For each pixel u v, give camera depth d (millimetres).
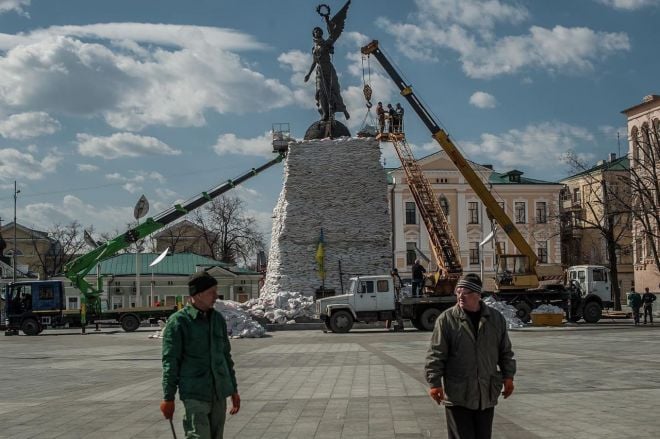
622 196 73750
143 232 53625
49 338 43438
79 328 56125
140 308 50750
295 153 53125
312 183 52719
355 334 38906
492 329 7855
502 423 11969
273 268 52938
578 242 89375
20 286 49844
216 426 7801
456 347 7793
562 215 83688
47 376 21203
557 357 22984
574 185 93438
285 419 12969
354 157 53000
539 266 47906
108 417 13617
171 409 7652
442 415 13039
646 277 73125
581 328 40188
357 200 52562
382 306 40594
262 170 58094
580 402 14039
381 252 52062
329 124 56094
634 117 76125
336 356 25484
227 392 7820
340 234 52000
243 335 38938
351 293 40656
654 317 55969
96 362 25484
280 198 54812
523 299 45375
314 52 57219
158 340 38688
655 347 26781
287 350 28781
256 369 21594
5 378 20812
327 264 51594
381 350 27719
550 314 42000
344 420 12742
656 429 11297
